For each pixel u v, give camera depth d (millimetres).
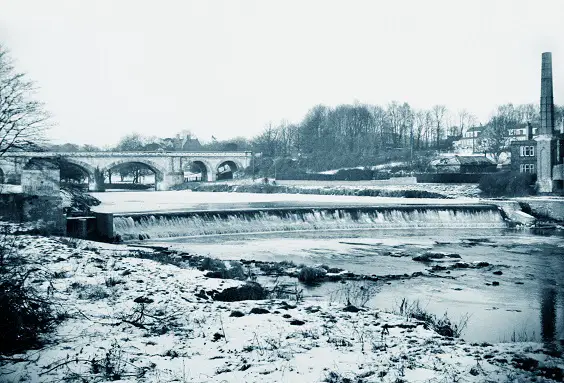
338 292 37375
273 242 66375
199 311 22703
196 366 15719
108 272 30953
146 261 36938
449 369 15688
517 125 176125
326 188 146125
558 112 167500
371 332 20281
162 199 132625
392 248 61812
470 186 119500
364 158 184375
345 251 59406
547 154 106938
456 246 63531
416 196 123000
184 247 61562
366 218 83250
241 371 15320
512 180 110875
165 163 180375
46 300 20812
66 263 32688
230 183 174625
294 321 21156
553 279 43500
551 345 24641
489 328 29109
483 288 40000
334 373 14898
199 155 186875
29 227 51281
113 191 178250
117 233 66062
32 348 17094
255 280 40906
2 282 19172
